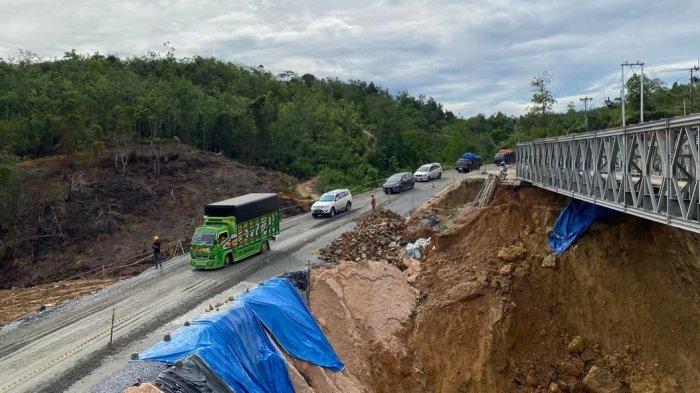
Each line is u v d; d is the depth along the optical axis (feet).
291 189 166.30
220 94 229.45
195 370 46.88
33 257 119.55
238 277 81.30
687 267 72.08
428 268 86.63
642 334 69.82
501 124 344.69
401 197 141.79
